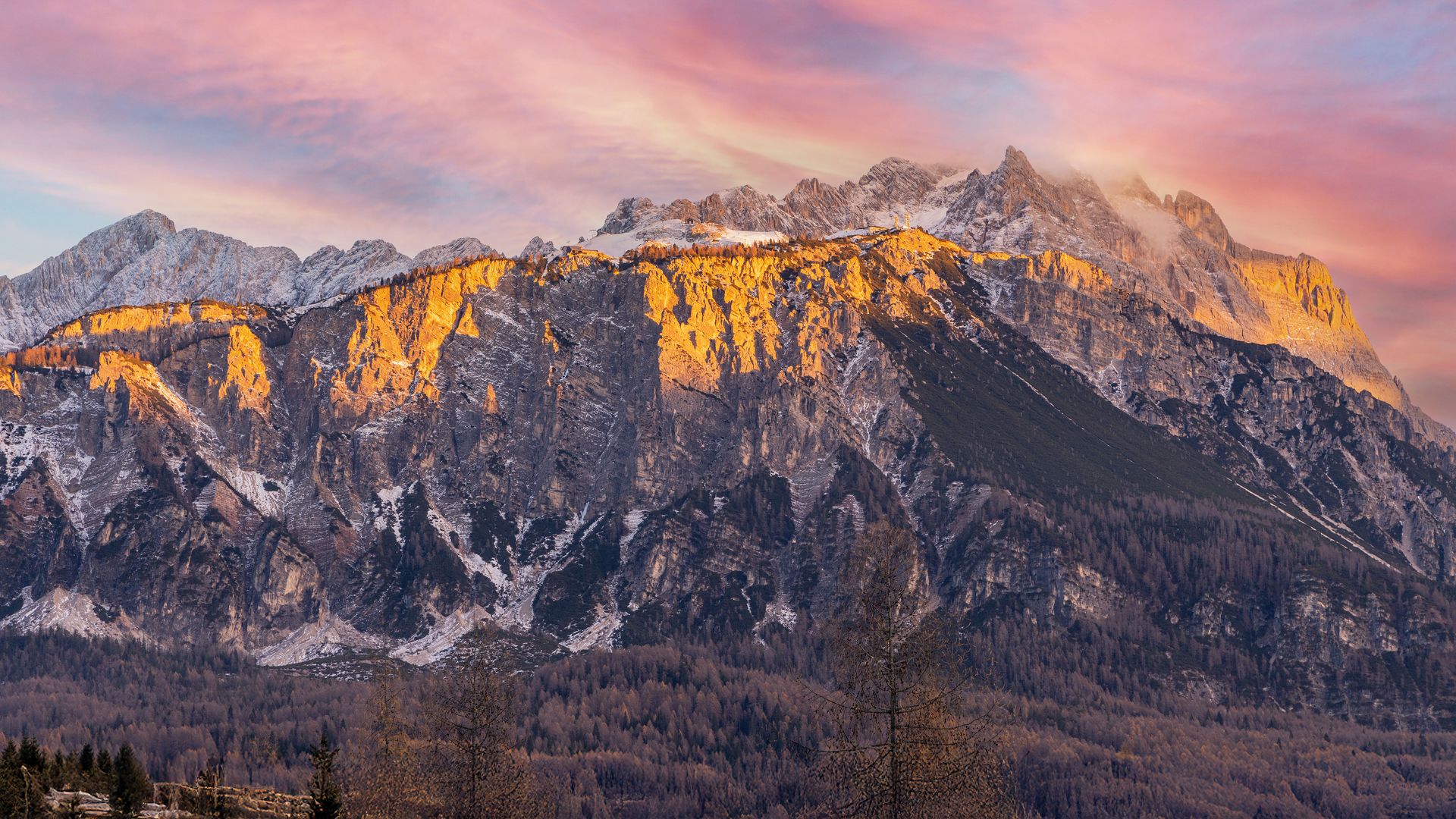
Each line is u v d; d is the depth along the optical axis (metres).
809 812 103.38
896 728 100.88
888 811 99.75
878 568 103.19
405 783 128.75
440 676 141.00
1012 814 104.19
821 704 105.25
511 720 127.69
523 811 124.94
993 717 103.44
